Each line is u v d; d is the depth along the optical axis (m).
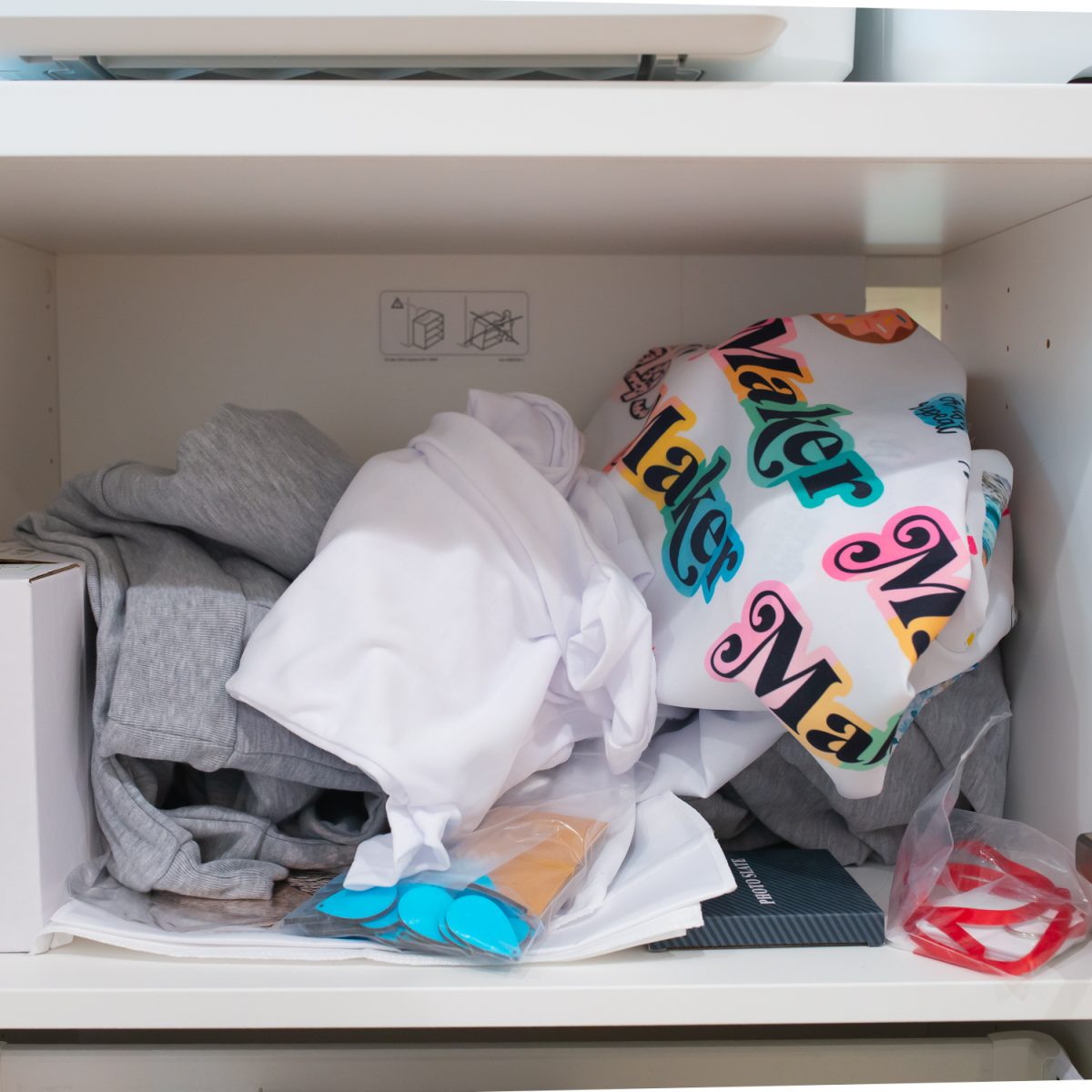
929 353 0.71
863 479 0.59
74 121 0.48
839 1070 0.62
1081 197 0.62
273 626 0.58
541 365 0.87
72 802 0.58
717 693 0.59
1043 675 0.66
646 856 0.60
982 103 0.49
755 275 0.87
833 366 0.70
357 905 0.55
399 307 0.85
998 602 0.64
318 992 0.52
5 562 0.58
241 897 0.59
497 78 0.52
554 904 0.55
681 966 0.55
